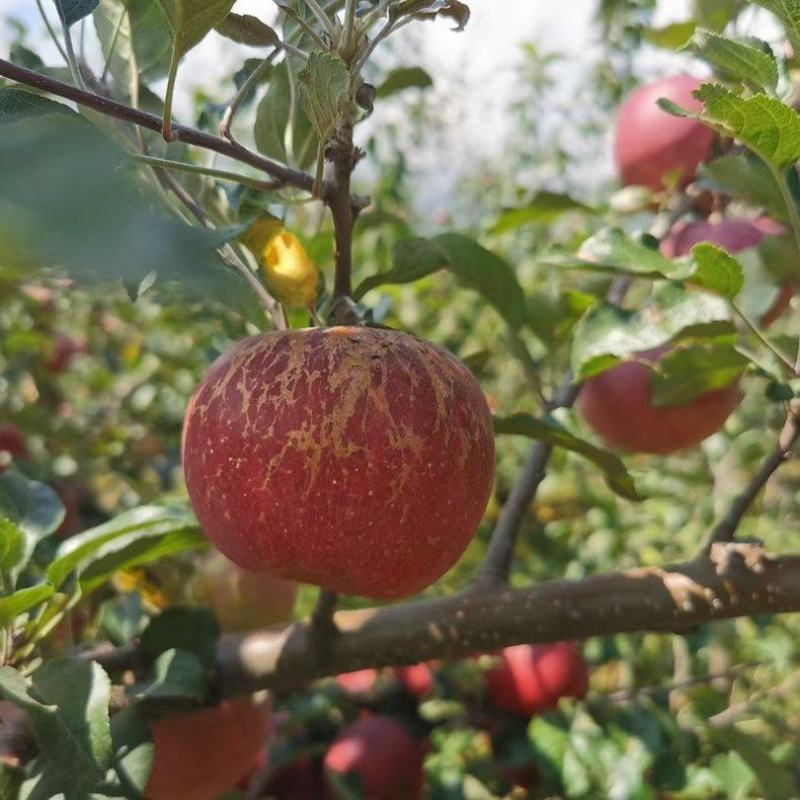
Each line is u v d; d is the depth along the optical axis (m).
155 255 0.07
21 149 0.08
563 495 0.68
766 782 0.36
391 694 0.41
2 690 0.21
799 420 0.26
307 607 0.55
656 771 0.37
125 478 0.51
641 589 0.26
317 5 0.21
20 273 0.08
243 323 0.38
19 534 0.23
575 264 0.26
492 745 0.39
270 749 0.37
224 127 0.20
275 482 0.20
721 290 0.26
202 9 0.17
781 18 0.22
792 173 0.26
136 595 0.31
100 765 0.20
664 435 0.35
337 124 0.19
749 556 0.25
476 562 0.62
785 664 0.53
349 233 0.22
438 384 0.21
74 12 0.22
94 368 0.72
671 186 0.36
